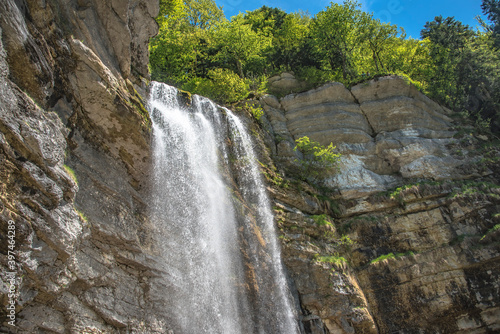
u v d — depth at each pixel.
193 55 28.50
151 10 15.81
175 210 13.98
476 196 19.50
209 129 17.88
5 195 8.25
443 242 18.72
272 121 22.67
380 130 23.38
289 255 16.75
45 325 9.09
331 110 23.12
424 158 22.02
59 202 9.41
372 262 18.16
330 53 28.81
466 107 26.62
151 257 12.13
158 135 14.44
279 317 14.95
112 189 11.81
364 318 15.81
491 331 16.69
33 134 9.05
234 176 17.75
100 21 12.52
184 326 12.16
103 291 10.63
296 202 18.73
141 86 15.47
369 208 20.25
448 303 16.95
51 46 10.63
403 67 29.73
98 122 11.87
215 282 13.86
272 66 29.45
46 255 8.96
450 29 29.77
